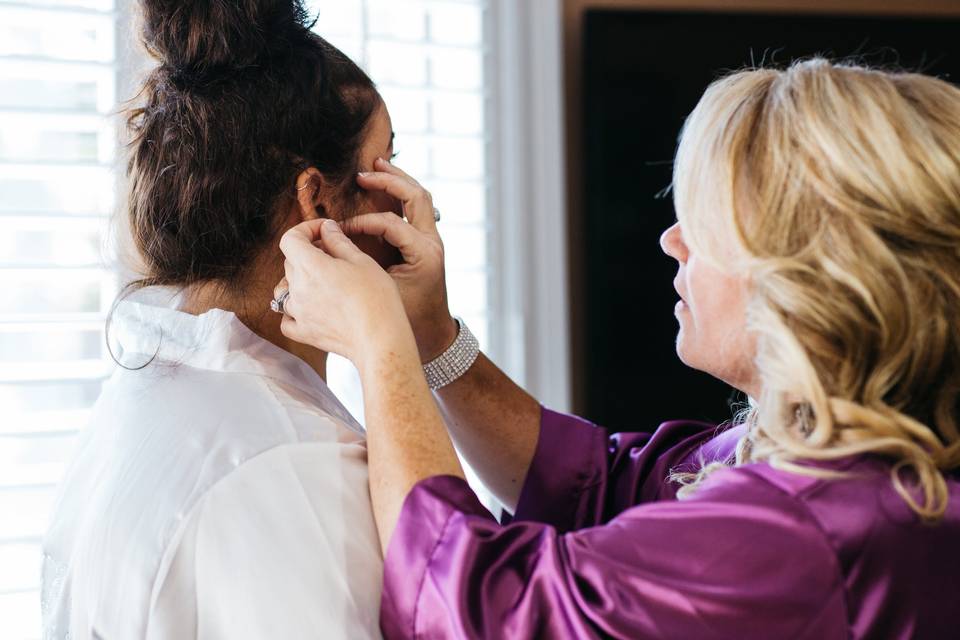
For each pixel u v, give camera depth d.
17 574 1.30
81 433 0.89
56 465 1.33
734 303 0.81
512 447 1.12
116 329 0.87
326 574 0.71
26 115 1.31
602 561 0.71
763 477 0.73
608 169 1.84
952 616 0.71
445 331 1.03
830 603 0.69
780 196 0.75
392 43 1.63
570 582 0.71
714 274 0.81
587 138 1.83
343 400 1.44
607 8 1.86
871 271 0.72
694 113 0.84
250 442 0.74
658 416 1.87
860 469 0.72
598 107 1.84
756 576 0.69
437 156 1.73
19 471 1.31
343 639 0.70
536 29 1.76
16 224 1.29
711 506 0.72
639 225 1.85
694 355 0.87
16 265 1.28
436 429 0.76
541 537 0.75
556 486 1.10
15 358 1.36
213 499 0.72
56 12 1.32
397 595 0.71
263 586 0.70
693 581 0.69
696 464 1.05
